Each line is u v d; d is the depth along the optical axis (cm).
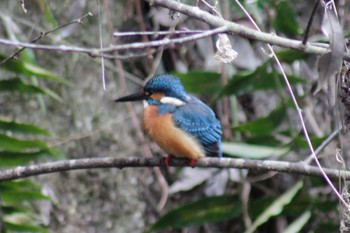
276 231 1302
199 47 1255
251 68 1250
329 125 1233
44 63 1197
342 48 734
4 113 1177
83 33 1207
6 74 1178
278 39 749
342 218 804
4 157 1078
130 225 1240
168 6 755
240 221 1309
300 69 1241
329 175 819
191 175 1241
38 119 1188
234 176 1234
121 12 1243
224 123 1257
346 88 825
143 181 1259
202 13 749
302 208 1205
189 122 927
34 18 1176
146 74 1263
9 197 1079
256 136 1208
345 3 1250
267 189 1280
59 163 828
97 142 1213
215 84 1199
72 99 1203
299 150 1226
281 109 1188
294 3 1285
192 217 1181
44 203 1202
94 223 1222
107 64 1223
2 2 1165
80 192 1223
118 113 1223
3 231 1095
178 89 945
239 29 745
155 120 920
